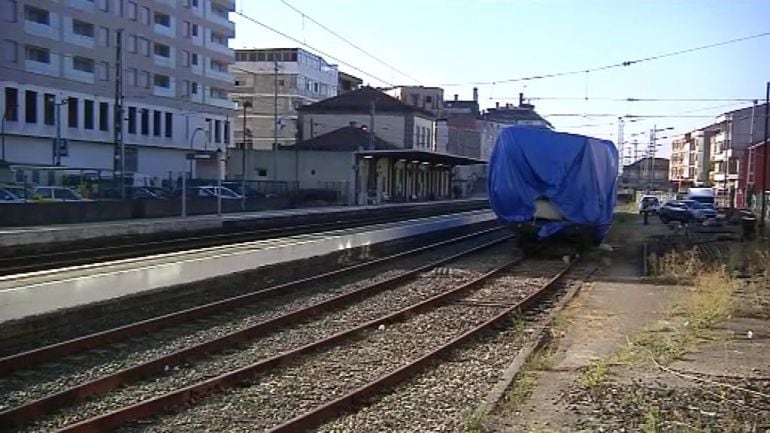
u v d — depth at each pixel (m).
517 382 10.05
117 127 52.72
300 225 40.19
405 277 20.94
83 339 11.84
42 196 38.66
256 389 9.86
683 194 96.50
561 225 25.88
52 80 61.06
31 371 10.58
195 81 79.38
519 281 20.92
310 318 15.04
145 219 37.69
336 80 122.81
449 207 65.69
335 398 9.50
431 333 13.80
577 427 8.16
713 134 122.94
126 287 15.34
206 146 80.88
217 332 13.53
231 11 85.50
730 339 12.97
